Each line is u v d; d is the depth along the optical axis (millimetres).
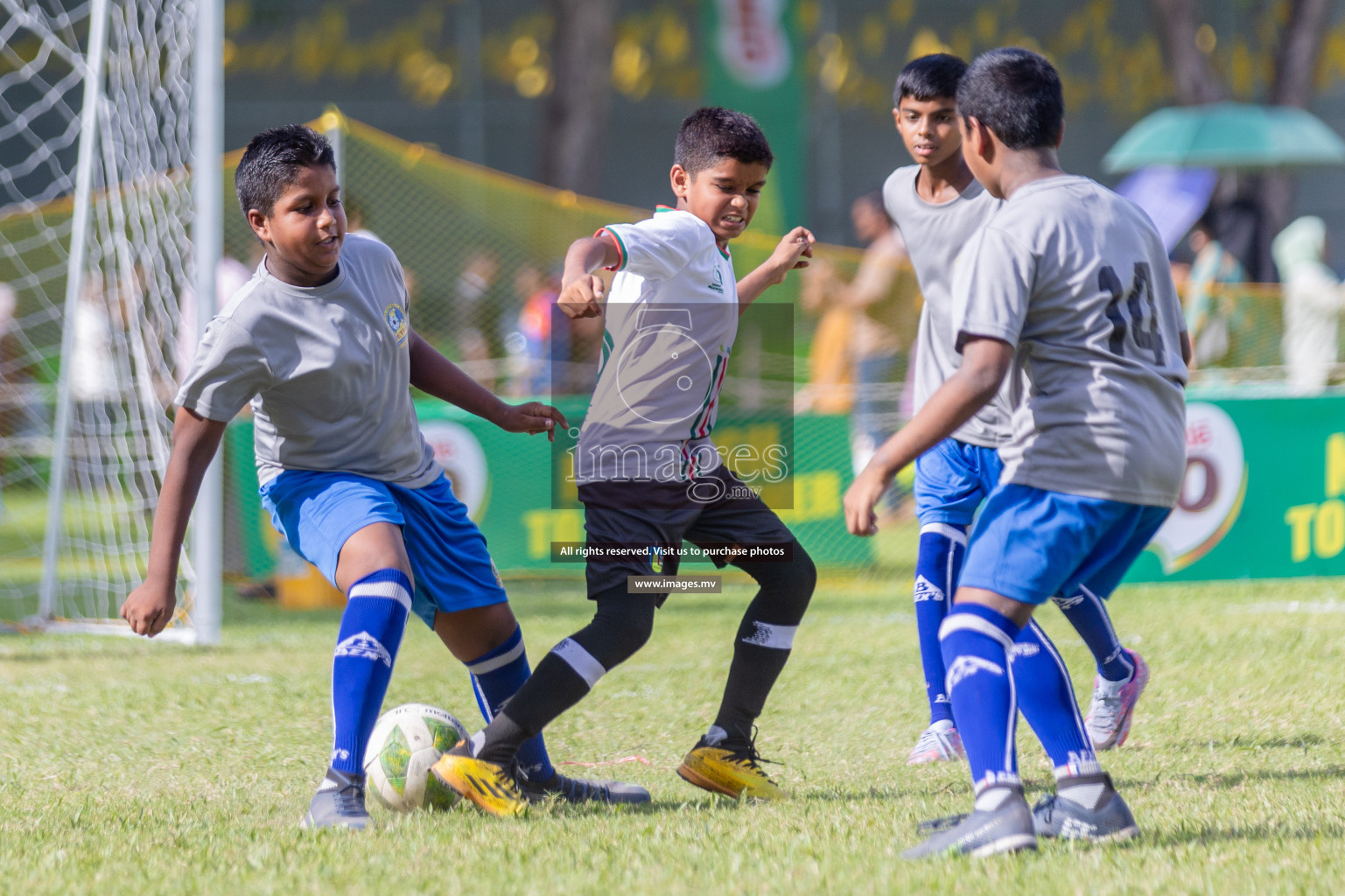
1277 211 57750
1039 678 11180
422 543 12836
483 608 13133
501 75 73062
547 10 72438
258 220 11992
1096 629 14570
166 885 9633
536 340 33250
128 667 22266
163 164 26797
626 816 12086
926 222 15539
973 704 10305
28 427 38156
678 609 28797
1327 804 11766
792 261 14398
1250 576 30156
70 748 16172
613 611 12547
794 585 13180
